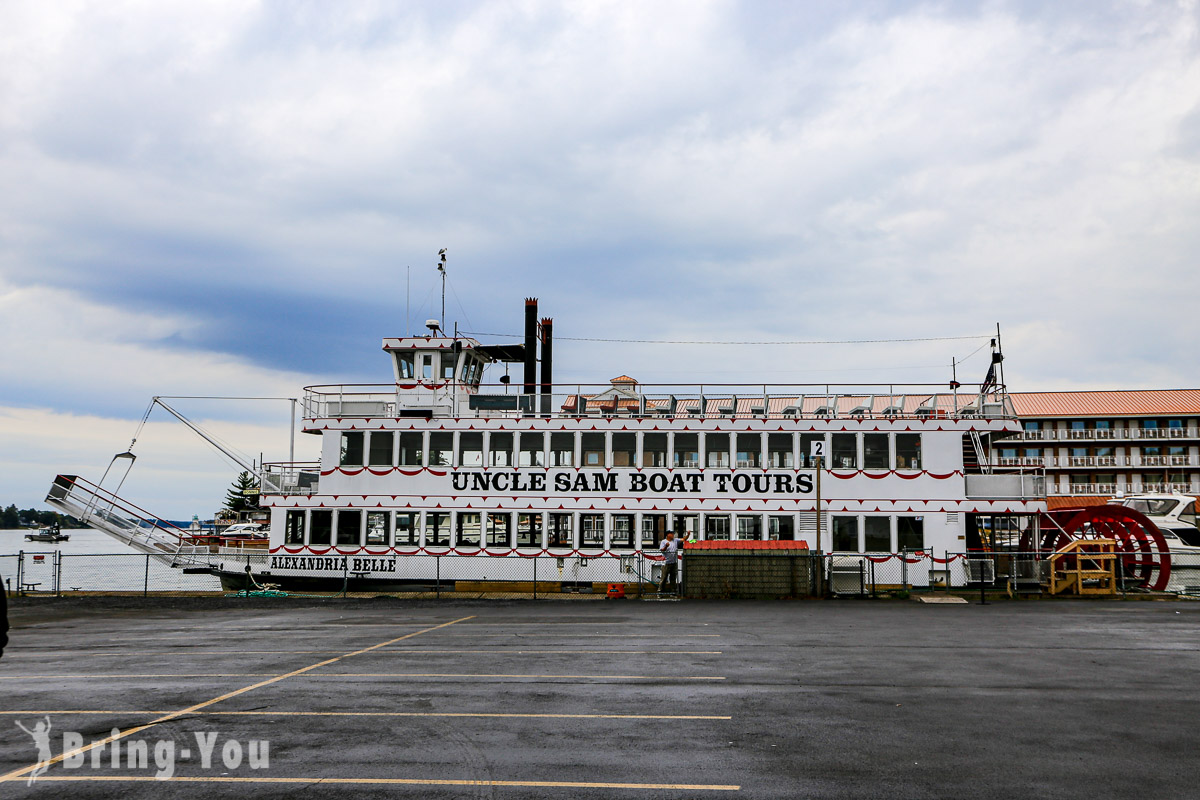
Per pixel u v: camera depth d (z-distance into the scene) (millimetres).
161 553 39844
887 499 37375
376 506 38781
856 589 34375
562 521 38125
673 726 12461
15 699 14562
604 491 38125
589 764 10633
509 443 38688
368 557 38469
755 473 37875
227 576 39656
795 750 11219
